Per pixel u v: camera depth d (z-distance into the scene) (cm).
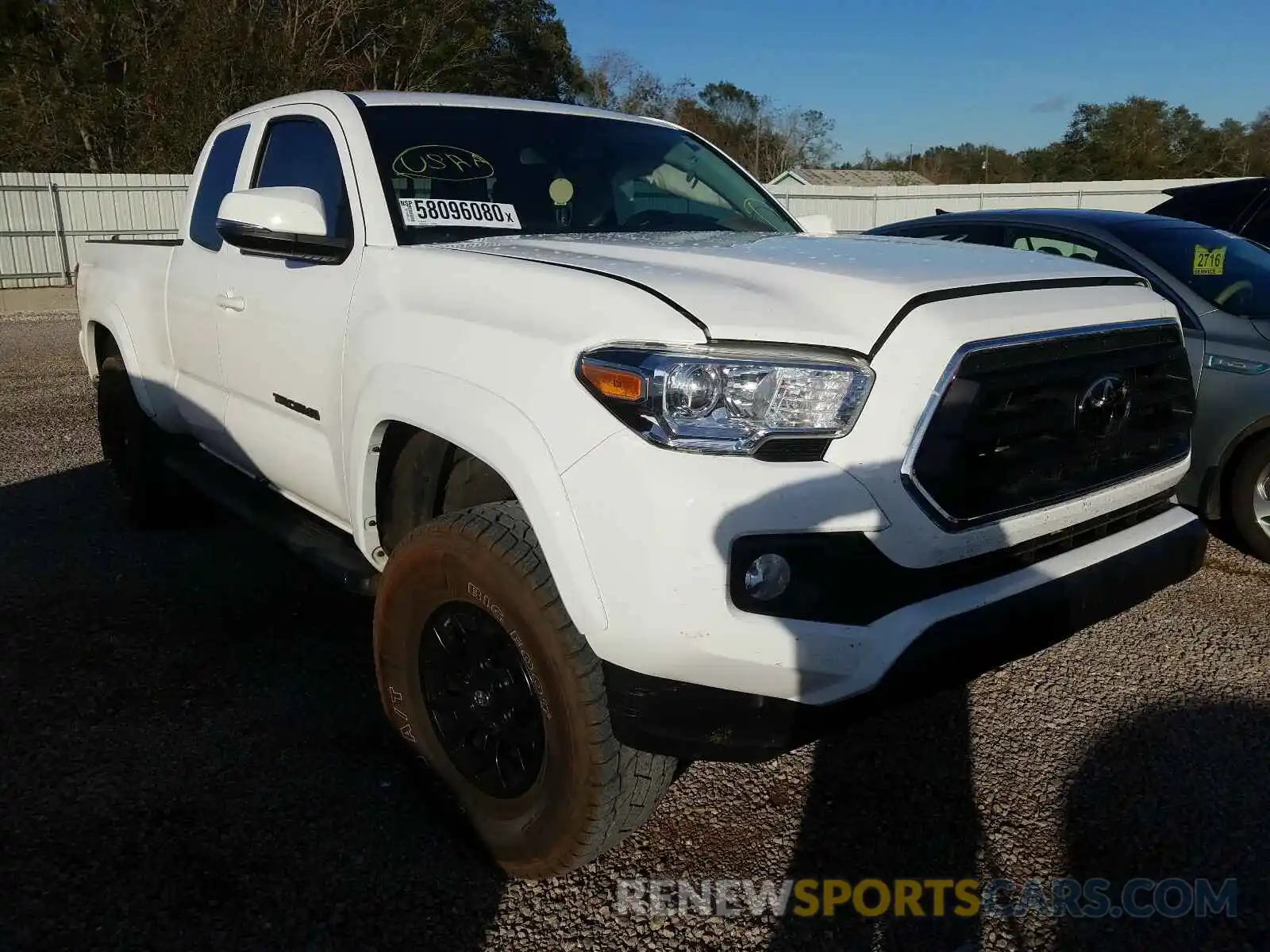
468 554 242
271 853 265
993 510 234
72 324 1427
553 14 4372
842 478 215
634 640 214
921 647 222
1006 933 243
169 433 485
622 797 234
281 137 384
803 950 238
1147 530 280
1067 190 2498
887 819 286
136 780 296
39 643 383
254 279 359
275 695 346
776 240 320
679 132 426
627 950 237
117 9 2902
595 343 224
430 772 276
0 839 267
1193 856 270
